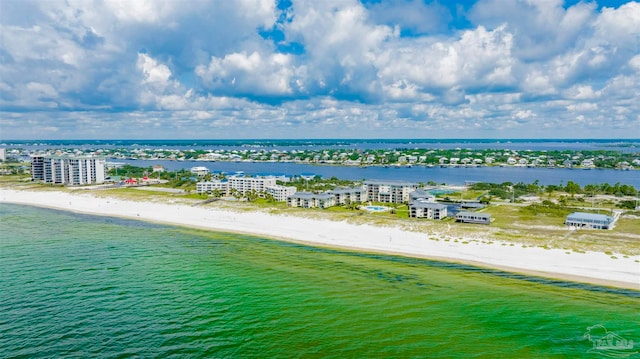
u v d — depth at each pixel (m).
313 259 121.06
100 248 128.62
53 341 67.94
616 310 86.12
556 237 135.88
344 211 191.62
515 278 105.31
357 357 65.88
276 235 152.88
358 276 105.19
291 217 181.12
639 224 159.25
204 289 93.00
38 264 109.31
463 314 83.00
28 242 135.12
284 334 72.44
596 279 104.00
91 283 95.06
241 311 81.44
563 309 86.25
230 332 72.62
